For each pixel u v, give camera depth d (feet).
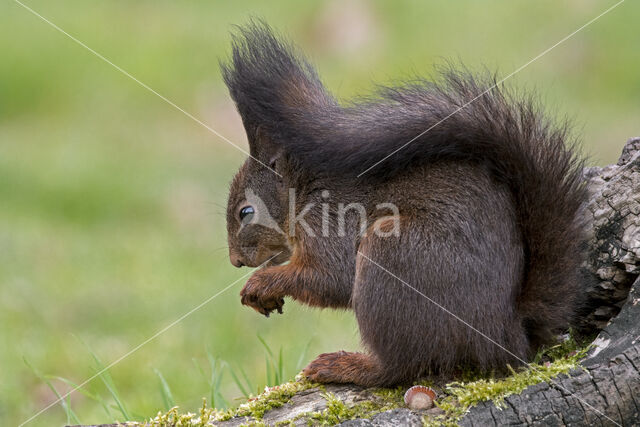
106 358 36.63
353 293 22.70
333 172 23.99
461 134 21.90
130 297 42.96
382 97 24.12
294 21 68.59
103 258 47.93
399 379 22.13
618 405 19.88
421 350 21.56
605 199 23.04
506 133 21.89
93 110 65.41
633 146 24.66
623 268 22.35
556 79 61.46
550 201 21.84
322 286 24.58
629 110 58.44
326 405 21.71
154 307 41.83
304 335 37.55
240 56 26.27
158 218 54.19
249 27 27.35
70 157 58.90
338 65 63.77
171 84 65.82
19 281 44.11
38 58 67.82
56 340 38.68
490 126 21.90
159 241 50.83
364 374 22.56
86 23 70.44
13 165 57.47
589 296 22.99
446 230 21.57
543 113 23.27
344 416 21.26
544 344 22.68
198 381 33.76
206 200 55.11
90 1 73.56
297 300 24.95
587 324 23.38
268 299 24.97
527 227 21.94
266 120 25.35
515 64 62.18
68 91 66.85
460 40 65.77
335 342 36.29
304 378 23.32
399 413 20.45
